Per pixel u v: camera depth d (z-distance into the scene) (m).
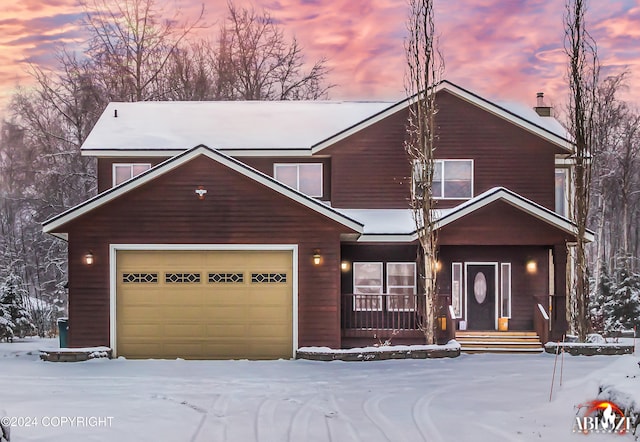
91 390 14.35
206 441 10.44
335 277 19.47
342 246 23.02
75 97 38.47
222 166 19.53
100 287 19.38
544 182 23.61
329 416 12.08
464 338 21.58
